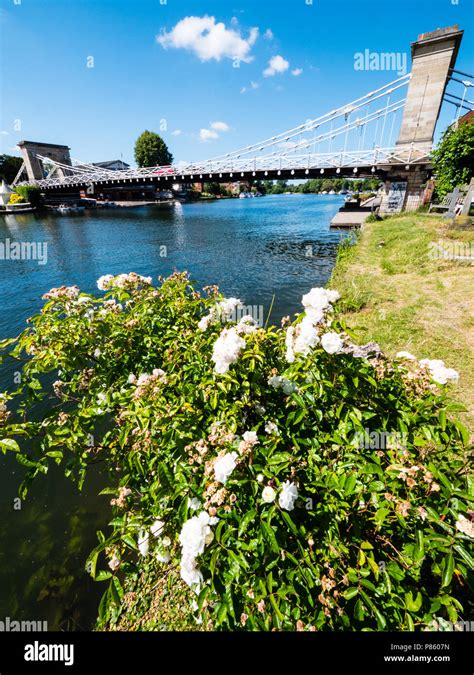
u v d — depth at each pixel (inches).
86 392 114.0
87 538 116.2
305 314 74.5
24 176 2349.9
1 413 82.3
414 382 80.5
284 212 1556.3
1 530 120.9
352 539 64.2
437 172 553.3
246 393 75.4
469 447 68.9
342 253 470.3
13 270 562.9
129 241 817.5
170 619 83.7
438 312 235.0
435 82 681.6
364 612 60.1
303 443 70.2
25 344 94.3
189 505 66.1
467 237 386.0
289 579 59.3
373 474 65.4
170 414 74.2
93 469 138.9
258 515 60.7
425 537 55.0
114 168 2815.0
